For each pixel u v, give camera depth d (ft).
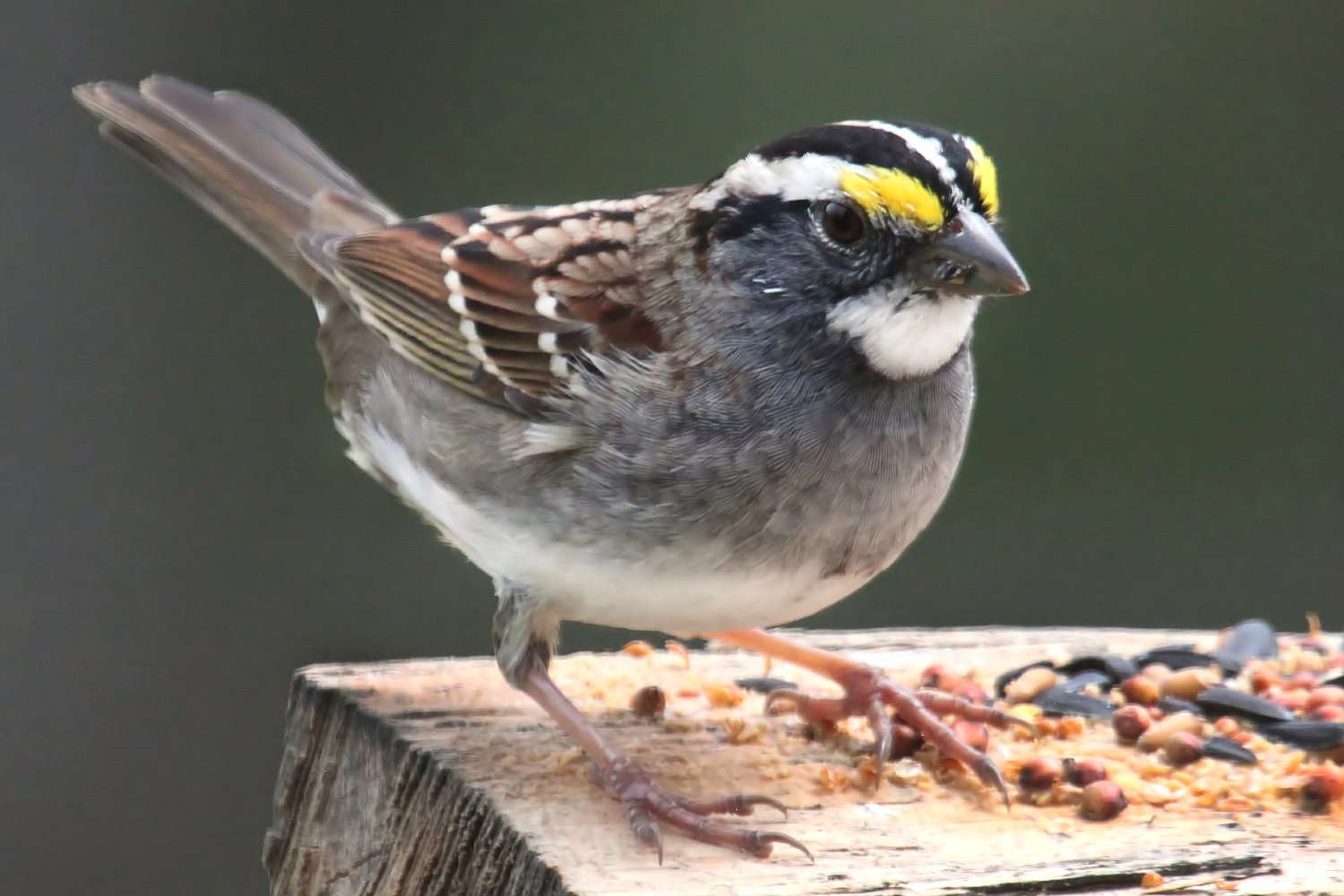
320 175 36.52
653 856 25.38
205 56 48.73
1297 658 33.71
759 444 28.14
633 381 28.55
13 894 44.57
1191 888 24.36
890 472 28.50
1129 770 28.43
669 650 34.50
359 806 30.22
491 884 26.53
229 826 45.75
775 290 28.19
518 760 28.37
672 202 30.01
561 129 49.08
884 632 36.45
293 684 31.99
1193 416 47.75
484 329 30.14
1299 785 27.32
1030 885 24.40
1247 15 48.83
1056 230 48.93
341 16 48.93
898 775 28.48
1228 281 48.47
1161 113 48.88
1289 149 48.55
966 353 29.73
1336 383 47.80
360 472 47.34
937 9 49.14
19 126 47.83
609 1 49.03
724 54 49.19
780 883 24.47
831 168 27.66
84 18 48.26
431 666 32.71
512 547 29.66
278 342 48.01
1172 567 47.01
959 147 27.61
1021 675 32.35
